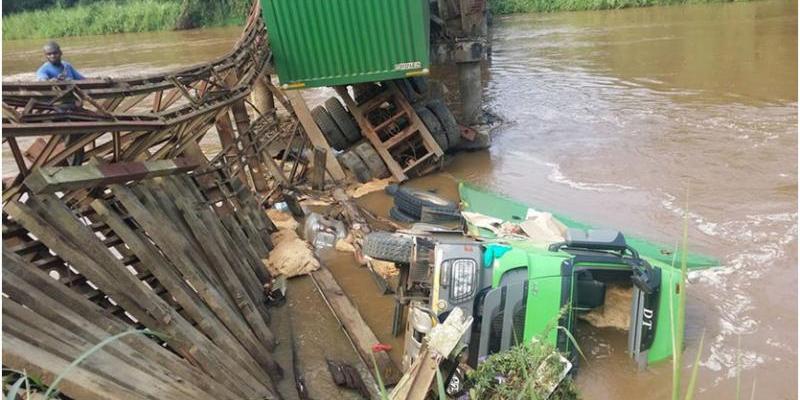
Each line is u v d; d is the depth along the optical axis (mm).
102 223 5059
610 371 5359
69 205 5070
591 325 5891
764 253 7395
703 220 8539
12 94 4461
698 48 23500
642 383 5211
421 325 5113
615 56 23766
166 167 5965
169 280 4816
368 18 10805
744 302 6336
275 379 5531
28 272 3631
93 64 33250
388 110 12570
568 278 5230
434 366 3592
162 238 5066
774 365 5332
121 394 3189
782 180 9773
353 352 6047
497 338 5113
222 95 7844
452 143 12523
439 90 18203
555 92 18391
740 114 14008
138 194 5328
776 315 6078
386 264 7727
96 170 4672
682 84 17719
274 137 11258
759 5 37125
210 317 5023
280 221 9461
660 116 14516
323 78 11203
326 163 11398
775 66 18875
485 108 16984
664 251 7188
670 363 5410
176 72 7039
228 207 7559
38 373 2854
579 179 10828
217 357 4680
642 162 11383
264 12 10734
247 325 5832
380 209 10195
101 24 57062
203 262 5578
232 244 6836
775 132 12391
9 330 2977
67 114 4652
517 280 5227
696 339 5734
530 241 6359
